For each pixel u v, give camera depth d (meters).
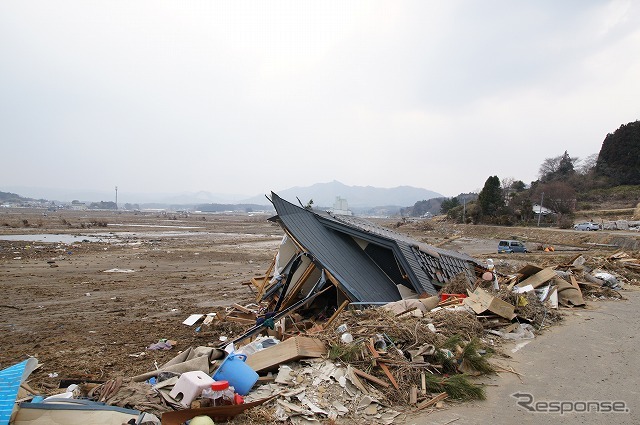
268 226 88.00
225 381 5.48
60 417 4.55
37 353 9.70
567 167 99.44
